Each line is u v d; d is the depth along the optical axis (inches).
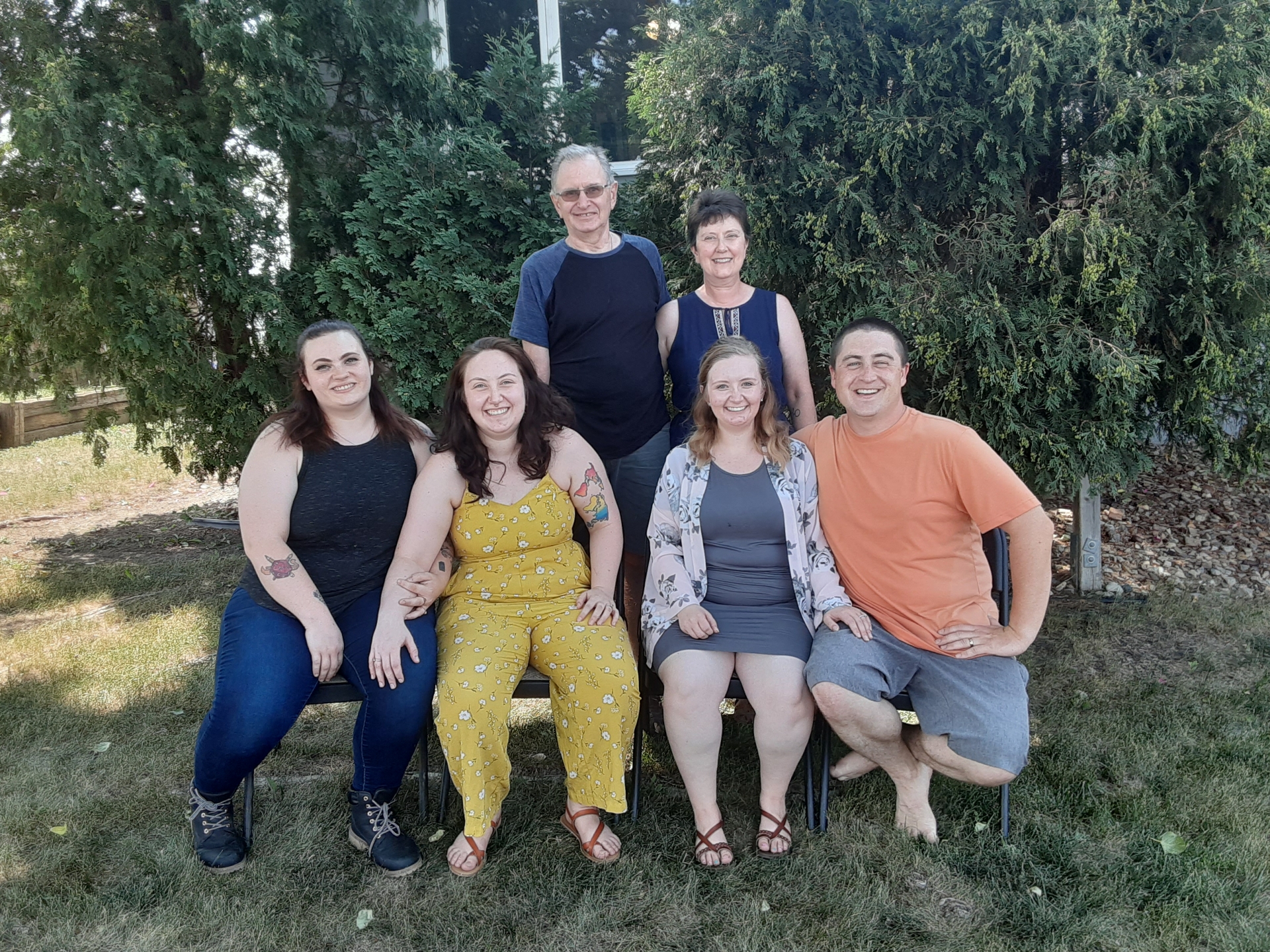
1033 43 136.3
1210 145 141.5
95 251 175.3
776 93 146.6
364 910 92.7
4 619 183.0
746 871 97.9
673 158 173.8
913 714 145.9
